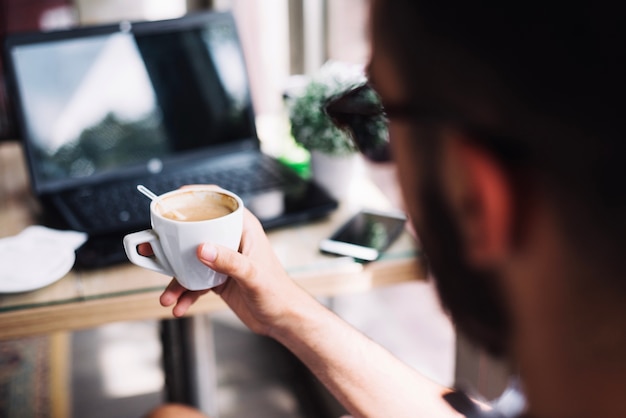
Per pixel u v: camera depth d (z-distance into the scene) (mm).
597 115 236
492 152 255
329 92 1319
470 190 266
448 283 309
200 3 2564
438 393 768
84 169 1400
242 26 2285
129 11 2586
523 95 243
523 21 239
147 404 1880
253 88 2326
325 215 1305
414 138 282
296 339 788
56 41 1379
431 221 295
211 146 1509
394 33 278
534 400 295
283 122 1584
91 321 1077
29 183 1471
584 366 269
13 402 1856
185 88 1482
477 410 742
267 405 1875
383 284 1175
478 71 250
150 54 1453
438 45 260
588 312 257
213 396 1478
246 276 743
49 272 1091
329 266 1150
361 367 775
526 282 269
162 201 785
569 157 242
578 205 245
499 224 262
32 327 1059
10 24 2584
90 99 1403
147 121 1449
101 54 1414
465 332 319
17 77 1347
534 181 251
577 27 233
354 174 1352
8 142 1744
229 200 797
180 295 833
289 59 2217
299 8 2135
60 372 1987
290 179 1394
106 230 1211
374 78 299
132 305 1083
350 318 2189
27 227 1276
